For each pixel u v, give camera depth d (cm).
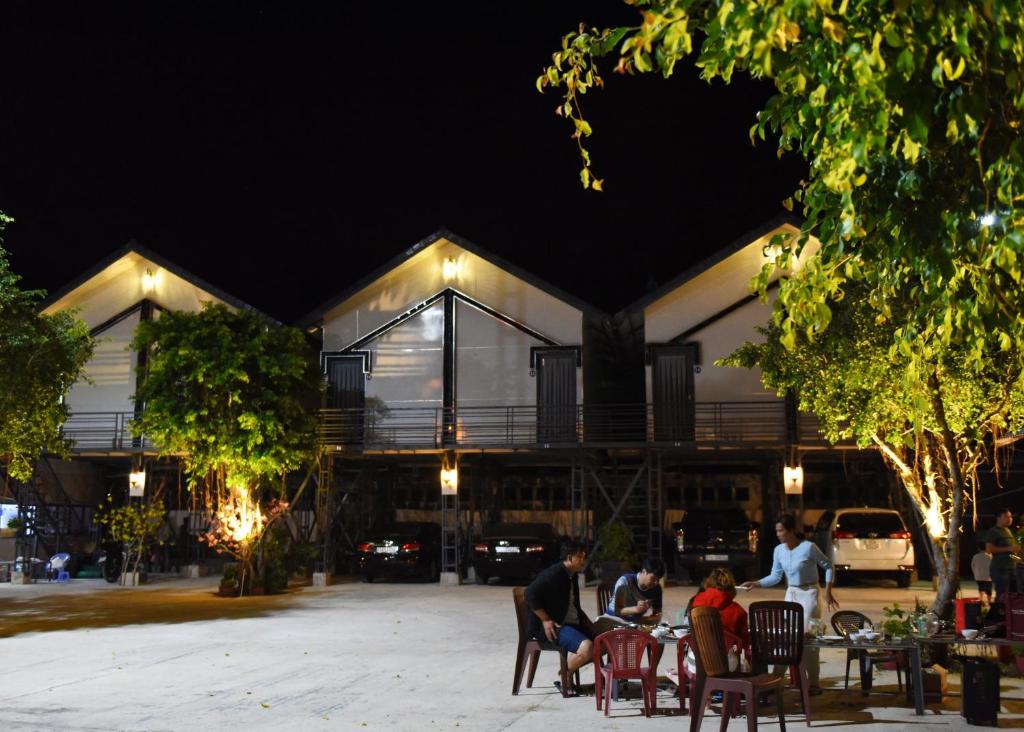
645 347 2525
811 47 366
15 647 1275
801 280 407
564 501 2962
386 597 2055
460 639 1353
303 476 2733
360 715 829
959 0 315
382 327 2680
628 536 2291
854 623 963
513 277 2641
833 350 1274
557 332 2606
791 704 880
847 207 356
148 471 2678
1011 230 363
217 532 2200
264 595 2134
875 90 331
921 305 441
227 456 2150
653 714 832
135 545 2575
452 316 2655
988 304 402
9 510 2748
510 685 980
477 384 2616
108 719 814
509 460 2795
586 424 2550
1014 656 1059
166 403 2159
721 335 2506
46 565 2652
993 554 1348
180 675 1045
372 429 2639
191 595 2162
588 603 1872
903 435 1227
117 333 2798
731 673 743
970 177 388
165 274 2802
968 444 1300
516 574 2316
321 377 2469
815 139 400
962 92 349
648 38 351
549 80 442
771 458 2630
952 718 812
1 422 1672
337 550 2766
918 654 831
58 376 1798
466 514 2983
